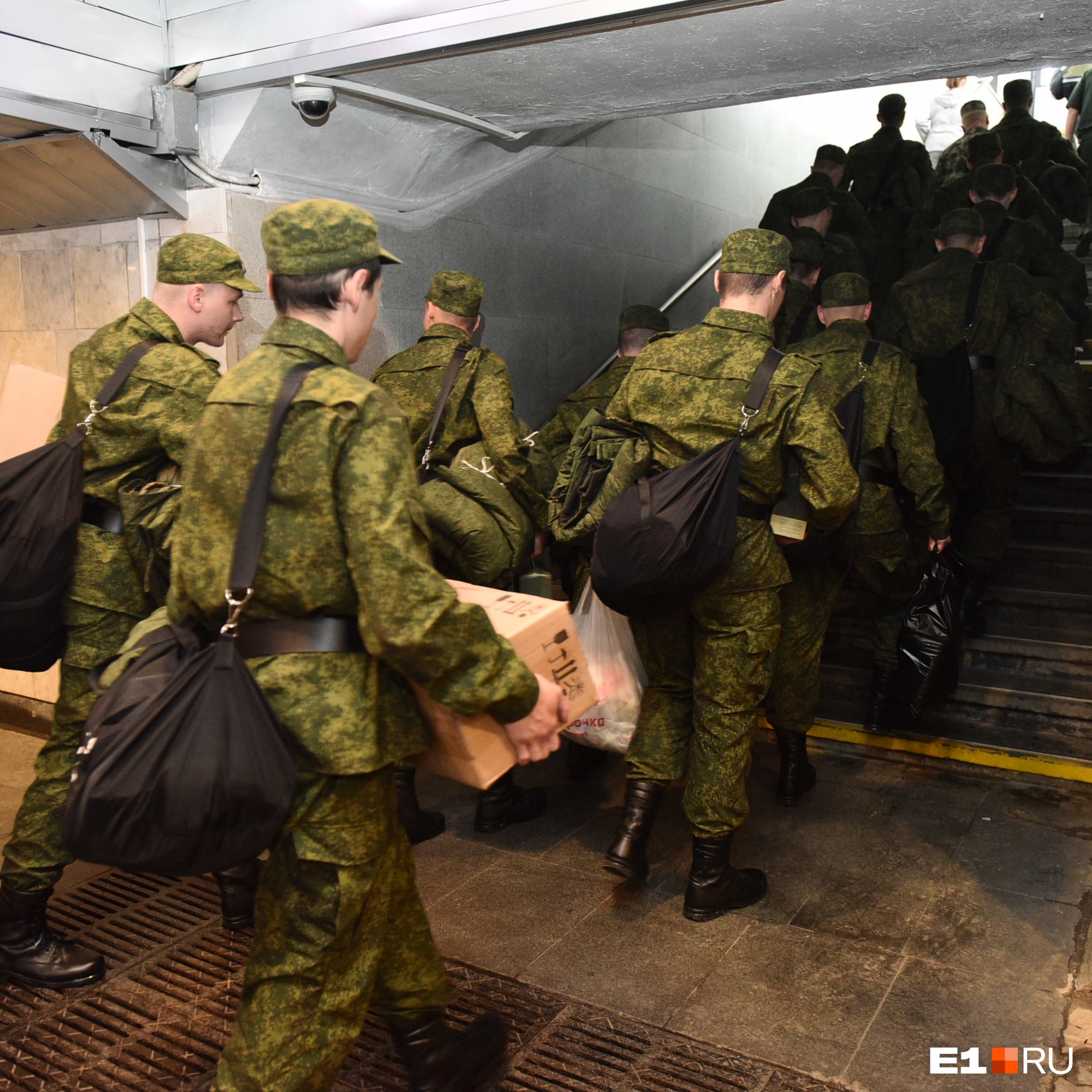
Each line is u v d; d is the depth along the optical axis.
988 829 3.38
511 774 3.48
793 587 3.45
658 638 2.92
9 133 3.15
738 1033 2.35
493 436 3.18
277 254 1.70
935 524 3.52
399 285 4.17
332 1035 1.67
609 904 2.95
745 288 2.65
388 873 1.75
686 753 2.96
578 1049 2.29
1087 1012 2.40
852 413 3.21
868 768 3.92
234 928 2.83
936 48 2.98
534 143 4.71
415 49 3.04
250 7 3.27
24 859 2.55
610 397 3.87
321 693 1.61
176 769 1.44
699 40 2.91
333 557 1.58
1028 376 4.10
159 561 2.45
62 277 3.84
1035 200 5.61
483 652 1.56
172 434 2.42
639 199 5.97
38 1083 2.21
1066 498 5.09
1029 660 4.31
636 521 2.51
